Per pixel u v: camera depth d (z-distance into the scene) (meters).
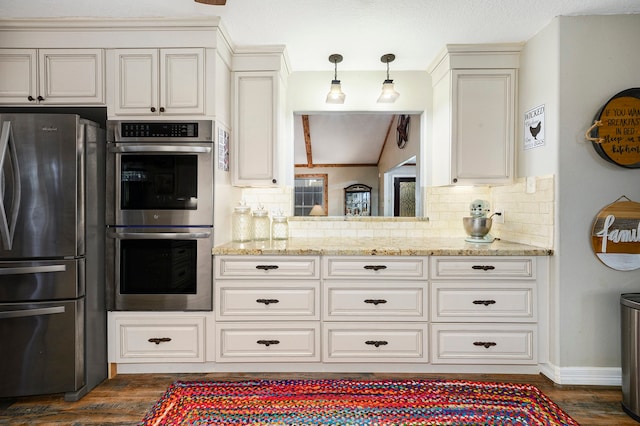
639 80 2.08
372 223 2.89
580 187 2.09
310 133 2.89
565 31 2.09
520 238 2.47
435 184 2.81
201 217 2.18
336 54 2.59
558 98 2.09
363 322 2.22
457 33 2.29
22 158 1.88
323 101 2.88
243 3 1.98
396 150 2.90
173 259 2.18
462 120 2.47
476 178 2.48
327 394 1.98
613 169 2.08
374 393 1.99
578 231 2.10
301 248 2.24
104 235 2.16
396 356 2.21
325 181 2.92
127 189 2.17
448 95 2.51
